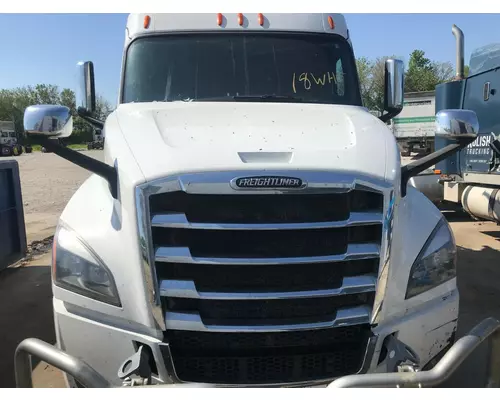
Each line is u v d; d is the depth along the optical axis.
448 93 9.16
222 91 3.98
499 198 7.84
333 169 2.51
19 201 6.83
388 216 2.58
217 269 2.53
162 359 2.52
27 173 23.16
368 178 2.55
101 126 4.36
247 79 4.04
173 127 3.01
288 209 2.50
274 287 2.55
